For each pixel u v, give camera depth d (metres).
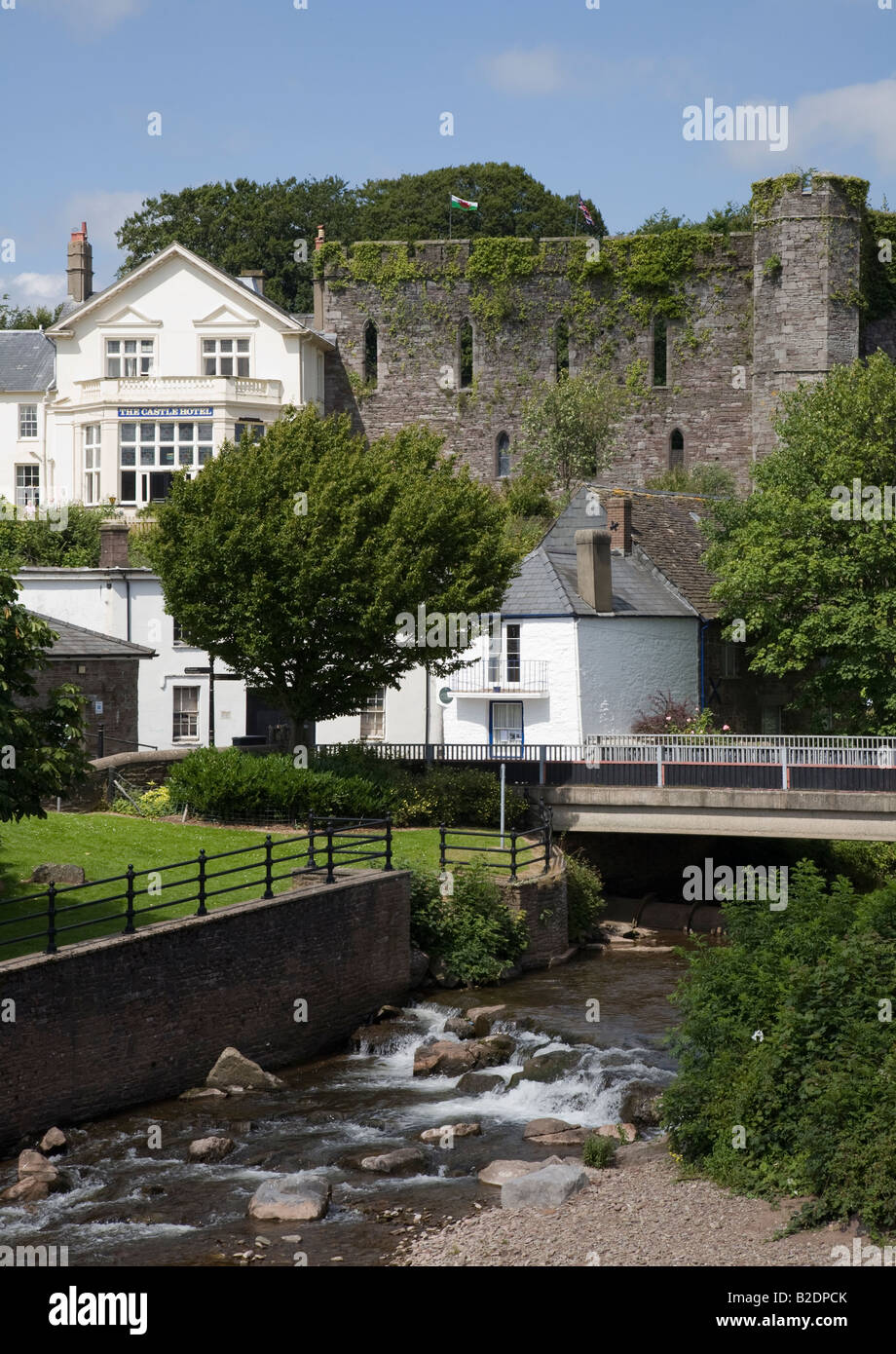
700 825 35.50
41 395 65.31
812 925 19.02
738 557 42.25
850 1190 16.19
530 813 36.88
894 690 38.16
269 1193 17.48
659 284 68.69
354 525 34.03
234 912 23.11
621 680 45.91
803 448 41.84
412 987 28.02
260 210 88.44
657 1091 21.05
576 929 32.97
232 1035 23.03
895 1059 16.73
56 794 22.45
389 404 70.75
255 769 33.38
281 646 34.47
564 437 65.25
